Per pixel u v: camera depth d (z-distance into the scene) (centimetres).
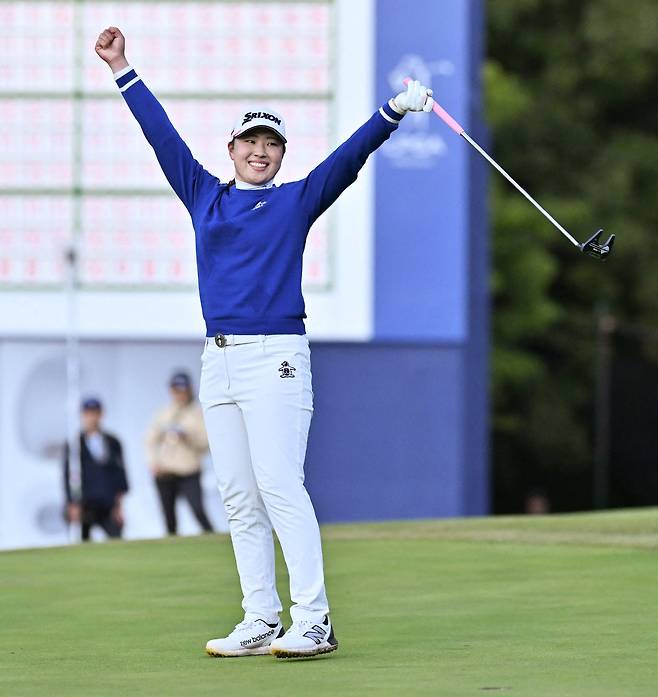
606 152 11275
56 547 2950
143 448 4884
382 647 1780
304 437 1770
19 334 4903
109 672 1642
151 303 4903
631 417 11000
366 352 4869
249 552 1809
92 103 4891
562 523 3180
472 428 5259
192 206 1827
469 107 4850
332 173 1766
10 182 4900
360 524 3309
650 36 11288
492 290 10144
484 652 1723
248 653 1772
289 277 1761
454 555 2647
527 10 11431
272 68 4844
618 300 11238
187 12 4844
